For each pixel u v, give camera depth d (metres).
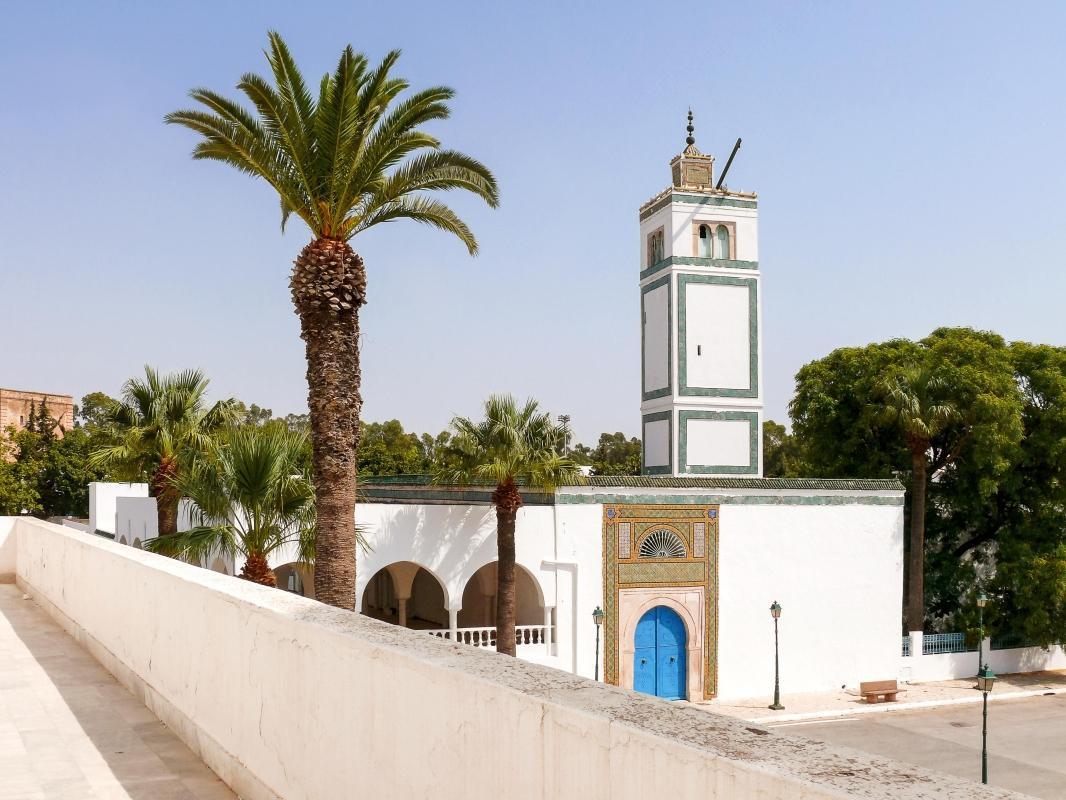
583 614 27.41
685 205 32.72
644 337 34.34
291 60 15.61
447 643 4.22
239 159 15.84
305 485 16.81
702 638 28.83
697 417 32.22
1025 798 2.05
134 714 7.50
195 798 5.58
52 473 61.69
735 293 32.97
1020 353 36.91
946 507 37.59
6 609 13.24
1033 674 35.03
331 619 5.00
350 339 15.91
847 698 29.70
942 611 37.38
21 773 5.95
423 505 25.73
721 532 29.23
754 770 2.25
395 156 16.23
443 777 3.61
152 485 22.36
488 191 16.62
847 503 30.75
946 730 27.16
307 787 4.83
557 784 2.95
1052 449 34.78
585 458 29.52
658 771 2.53
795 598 29.98
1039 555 34.44
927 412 34.06
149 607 7.84
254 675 5.55
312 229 16.36
